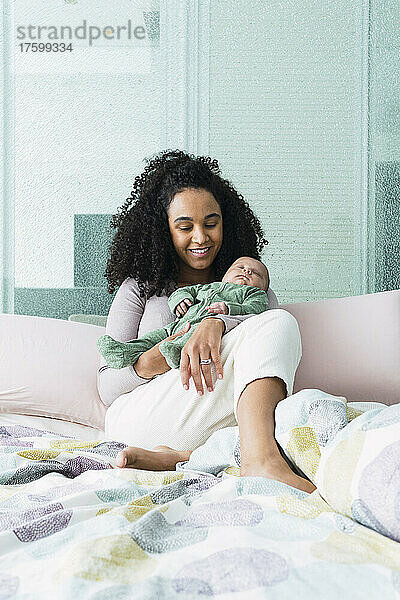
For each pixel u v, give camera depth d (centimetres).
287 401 118
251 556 63
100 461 124
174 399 155
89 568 62
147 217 196
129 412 162
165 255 193
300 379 187
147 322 182
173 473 112
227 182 216
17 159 255
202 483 104
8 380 188
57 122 256
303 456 106
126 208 217
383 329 192
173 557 65
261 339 135
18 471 114
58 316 253
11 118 256
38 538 76
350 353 189
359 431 88
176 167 203
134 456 126
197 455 128
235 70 256
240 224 210
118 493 95
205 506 84
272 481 94
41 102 256
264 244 239
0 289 253
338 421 105
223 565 62
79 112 256
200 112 256
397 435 81
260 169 256
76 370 190
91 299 253
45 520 78
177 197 193
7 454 122
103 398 179
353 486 79
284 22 256
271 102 256
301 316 196
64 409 187
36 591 60
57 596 58
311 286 254
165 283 192
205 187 198
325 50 256
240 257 203
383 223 255
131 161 256
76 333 199
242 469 113
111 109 256
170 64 256
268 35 256
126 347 165
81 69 256
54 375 189
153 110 256
